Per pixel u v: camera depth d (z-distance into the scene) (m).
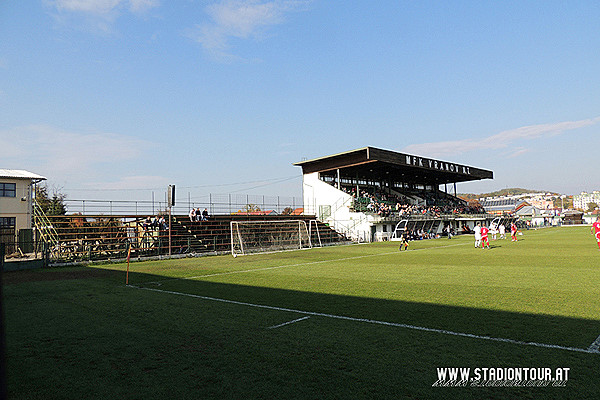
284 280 13.52
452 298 9.54
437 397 4.26
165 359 5.62
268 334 6.75
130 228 28.47
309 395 4.35
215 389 4.56
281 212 44.22
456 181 65.75
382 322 7.41
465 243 35.09
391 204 50.00
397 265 17.61
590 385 4.52
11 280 14.96
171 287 12.45
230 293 11.05
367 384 4.61
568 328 6.73
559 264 16.39
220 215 35.75
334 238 40.22
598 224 25.55
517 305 8.60
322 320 7.65
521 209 106.69
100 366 5.41
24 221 29.70
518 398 4.23
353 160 43.78
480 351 5.69
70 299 10.63
